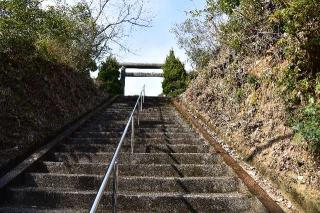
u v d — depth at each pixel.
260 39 7.18
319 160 4.49
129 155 6.29
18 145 6.04
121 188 5.27
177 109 11.20
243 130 6.67
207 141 7.17
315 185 4.38
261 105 6.47
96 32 12.39
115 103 13.09
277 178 5.00
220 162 6.18
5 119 6.21
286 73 5.61
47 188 5.23
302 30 5.16
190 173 5.73
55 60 9.45
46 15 7.71
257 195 4.72
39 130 7.03
